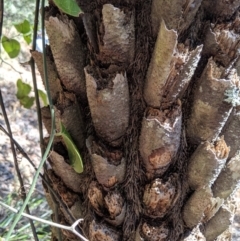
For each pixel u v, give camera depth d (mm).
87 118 627
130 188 597
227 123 606
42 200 1532
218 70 545
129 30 542
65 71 590
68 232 661
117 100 550
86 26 553
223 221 638
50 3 603
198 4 523
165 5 518
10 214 1456
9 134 692
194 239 607
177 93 539
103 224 611
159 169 571
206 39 556
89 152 589
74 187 644
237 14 562
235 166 617
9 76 2424
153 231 586
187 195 606
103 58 564
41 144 670
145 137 549
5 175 1788
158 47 502
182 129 587
